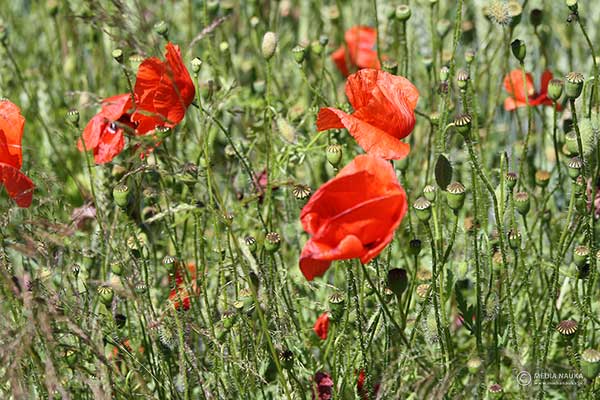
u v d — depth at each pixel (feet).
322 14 29.37
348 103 21.72
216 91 22.22
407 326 18.20
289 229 20.39
